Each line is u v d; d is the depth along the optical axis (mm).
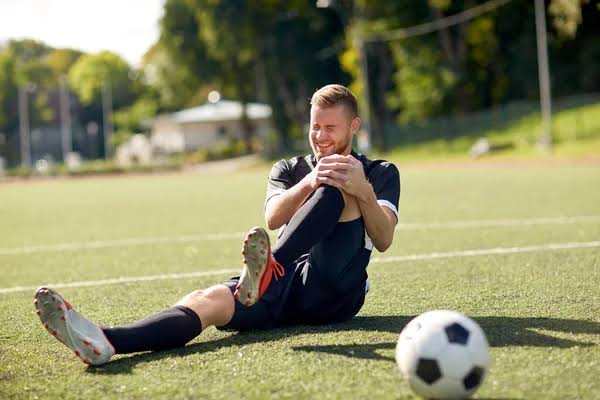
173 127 65812
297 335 3633
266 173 35156
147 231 10227
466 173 23906
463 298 4625
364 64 41469
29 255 8117
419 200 13617
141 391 2902
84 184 30844
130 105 89062
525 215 10125
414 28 41688
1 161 55406
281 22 47281
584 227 8438
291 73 49125
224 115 63406
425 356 2625
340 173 3307
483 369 2643
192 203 15766
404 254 6840
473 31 40719
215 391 2855
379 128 44688
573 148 30812
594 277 5219
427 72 42188
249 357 3277
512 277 5359
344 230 3445
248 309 3600
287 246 3301
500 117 38406
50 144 88062
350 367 3076
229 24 45625
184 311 3395
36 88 90562
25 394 2945
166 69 52000
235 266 6645
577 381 2836
